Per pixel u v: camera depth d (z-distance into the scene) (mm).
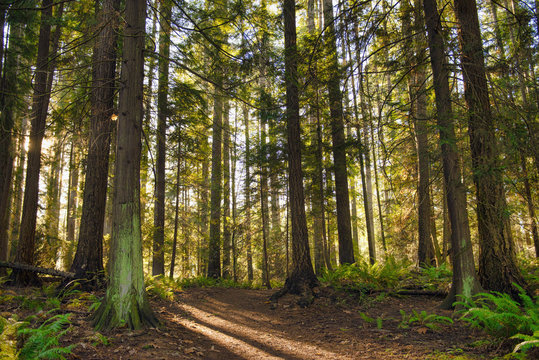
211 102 12992
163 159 14367
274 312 8484
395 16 9797
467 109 7332
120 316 5441
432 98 11484
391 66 9031
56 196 20281
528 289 7164
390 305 8453
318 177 13820
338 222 13031
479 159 6676
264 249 14227
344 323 7297
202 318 7633
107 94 8891
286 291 9422
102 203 9031
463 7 7695
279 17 9016
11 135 10539
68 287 8047
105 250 15859
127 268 5676
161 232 13891
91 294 7668
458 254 7387
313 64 9883
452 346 5250
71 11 9812
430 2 7961
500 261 7375
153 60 11336
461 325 6281
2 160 10930
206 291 11844
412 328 6426
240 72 8195
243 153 14094
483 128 6637
